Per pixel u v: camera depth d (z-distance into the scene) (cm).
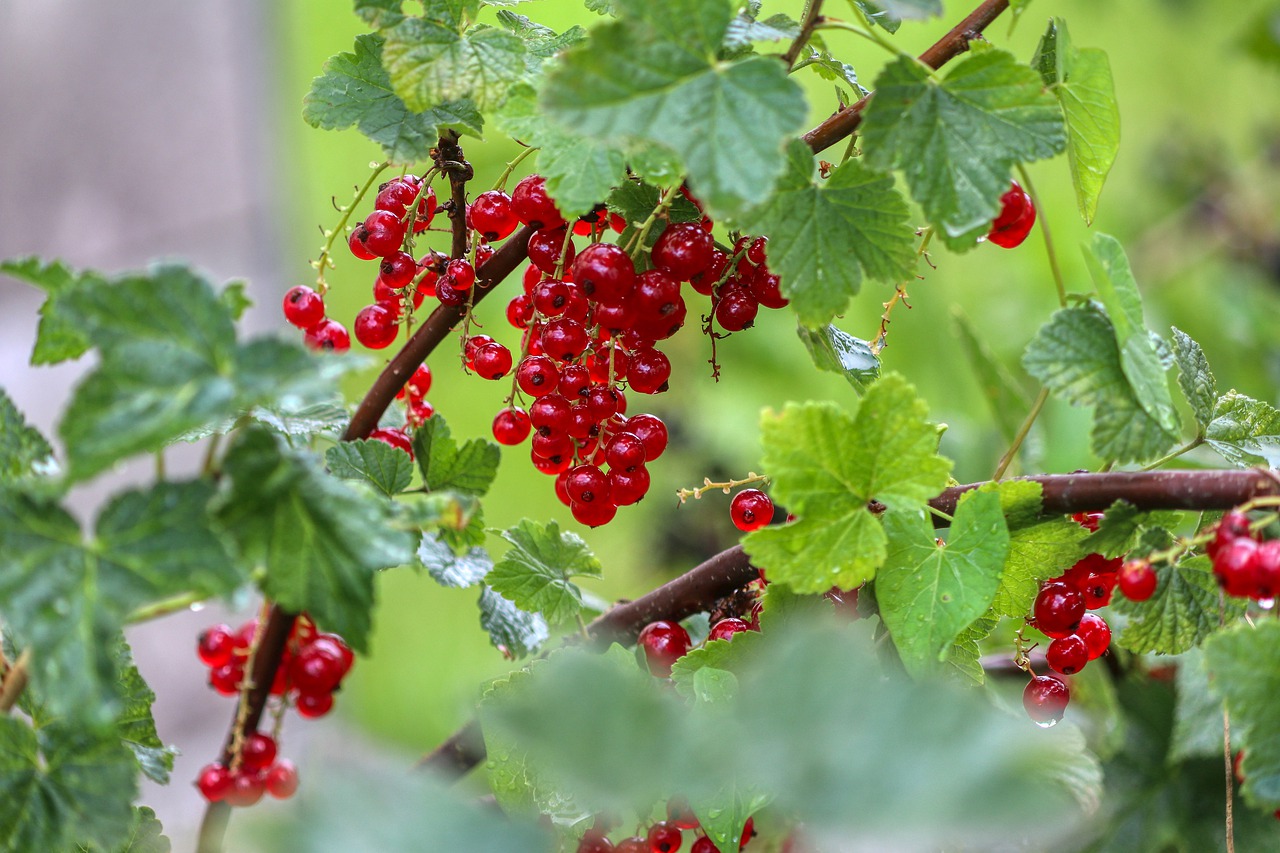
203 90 296
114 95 298
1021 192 110
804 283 108
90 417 102
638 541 188
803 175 108
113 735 106
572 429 111
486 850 89
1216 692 105
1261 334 209
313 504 104
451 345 224
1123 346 107
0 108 297
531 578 112
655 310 109
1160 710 119
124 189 284
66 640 102
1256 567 106
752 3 110
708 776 90
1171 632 109
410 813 89
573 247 111
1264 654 105
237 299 104
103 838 106
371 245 112
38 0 311
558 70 103
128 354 102
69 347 106
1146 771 119
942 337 182
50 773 106
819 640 92
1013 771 80
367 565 104
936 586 108
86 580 103
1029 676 118
